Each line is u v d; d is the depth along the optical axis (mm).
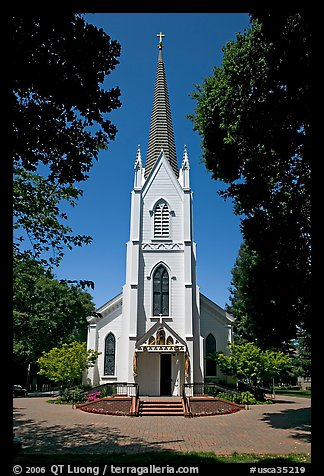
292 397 38625
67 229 15023
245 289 19953
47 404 30641
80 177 9078
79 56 7539
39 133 8133
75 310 14484
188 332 30312
